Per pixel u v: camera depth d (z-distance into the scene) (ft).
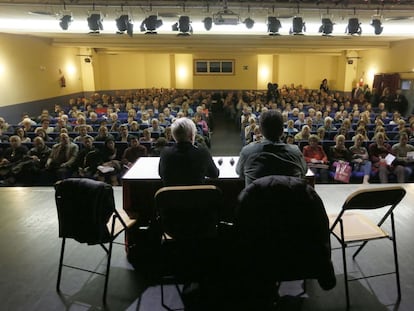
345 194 14.10
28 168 17.02
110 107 32.89
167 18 18.61
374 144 18.02
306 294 7.73
